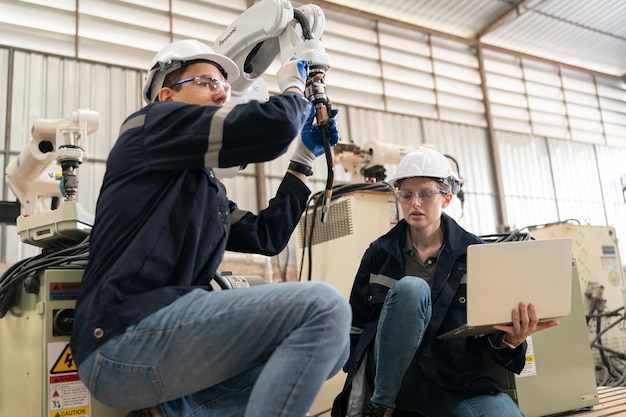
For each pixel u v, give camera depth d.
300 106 1.15
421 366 1.65
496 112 7.02
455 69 6.80
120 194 1.09
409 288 1.57
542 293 1.57
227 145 1.07
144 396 1.00
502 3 6.45
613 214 7.64
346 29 6.07
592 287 3.91
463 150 6.58
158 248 1.05
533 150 7.20
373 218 2.38
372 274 1.88
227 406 1.21
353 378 1.70
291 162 1.52
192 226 1.11
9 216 2.10
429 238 1.88
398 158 3.24
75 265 1.32
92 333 0.98
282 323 0.98
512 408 1.55
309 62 1.44
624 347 4.00
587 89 8.01
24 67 4.30
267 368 0.97
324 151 1.47
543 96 7.52
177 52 1.29
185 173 1.16
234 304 0.99
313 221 2.48
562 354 2.03
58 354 1.23
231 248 1.45
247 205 4.97
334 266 2.44
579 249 3.93
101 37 4.65
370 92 6.06
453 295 1.73
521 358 1.67
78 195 4.25
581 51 7.66
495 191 6.66
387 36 6.35
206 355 0.98
